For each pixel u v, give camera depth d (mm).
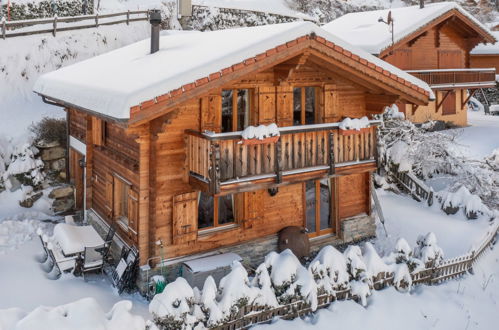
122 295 9547
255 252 11133
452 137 19734
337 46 10008
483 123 29812
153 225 9742
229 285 7852
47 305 8672
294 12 38281
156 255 9844
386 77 11031
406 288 9883
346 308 8922
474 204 14312
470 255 11172
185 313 7094
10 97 20203
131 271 9617
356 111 12516
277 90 10883
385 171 16703
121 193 11727
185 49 11141
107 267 10750
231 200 11117
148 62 10875
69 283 9719
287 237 11359
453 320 9219
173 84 8234
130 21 27266
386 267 9727
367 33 23672
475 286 10672
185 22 30469
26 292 9055
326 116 11711
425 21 23344
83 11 27391
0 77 20688
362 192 13141
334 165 10711
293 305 8438
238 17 33156
